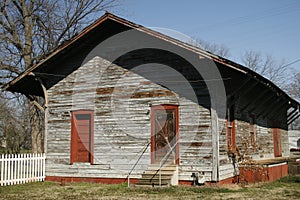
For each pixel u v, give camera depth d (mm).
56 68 17719
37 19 26641
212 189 13266
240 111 17484
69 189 14273
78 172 16547
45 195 12852
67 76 17453
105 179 15992
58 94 17500
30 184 15812
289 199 11742
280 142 25844
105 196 12430
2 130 32375
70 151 16844
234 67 13438
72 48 16672
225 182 14688
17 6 26016
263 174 16422
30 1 26109
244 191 13359
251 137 19344
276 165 18250
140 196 12266
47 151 17375
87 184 15703
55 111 17469
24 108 31453
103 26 16016
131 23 14906
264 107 21641
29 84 18125
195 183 14203
